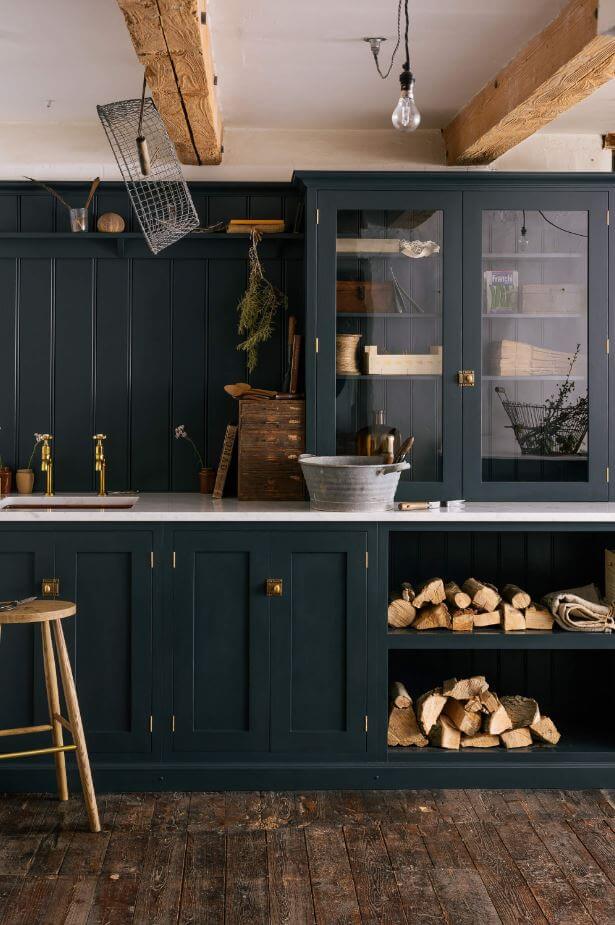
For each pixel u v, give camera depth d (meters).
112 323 3.71
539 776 3.11
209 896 2.33
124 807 2.90
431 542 3.62
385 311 3.36
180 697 3.05
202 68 2.58
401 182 3.33
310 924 2.20
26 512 3.01
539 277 3.39
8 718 3.04
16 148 3.66
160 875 2.44
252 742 3.07
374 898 2.33
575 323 3.40
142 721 3.04
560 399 3.41
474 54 2.95
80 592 3.04
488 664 3.65
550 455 3.41
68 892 2.34
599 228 3.38
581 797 3.04
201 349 3.74
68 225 3.70
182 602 3.04
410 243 3.36
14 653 3.04
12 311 3.70
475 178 3.33
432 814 2.87
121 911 2.25
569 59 2.51
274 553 3.05
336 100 3.38
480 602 3.22
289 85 3.22
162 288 3.72
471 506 3.27
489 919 2.23
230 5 2.58
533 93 2.78
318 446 3.36
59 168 3.67
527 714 3.26
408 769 3.08
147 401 3.74
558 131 3.77
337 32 2.77
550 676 3.66
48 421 3.72
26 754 2.70
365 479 3.03
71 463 3.73
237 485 3.56
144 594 3.04
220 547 3.04
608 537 3.56
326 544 3.05
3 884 2.38
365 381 3.37
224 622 3.06
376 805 2.94
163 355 3.73
